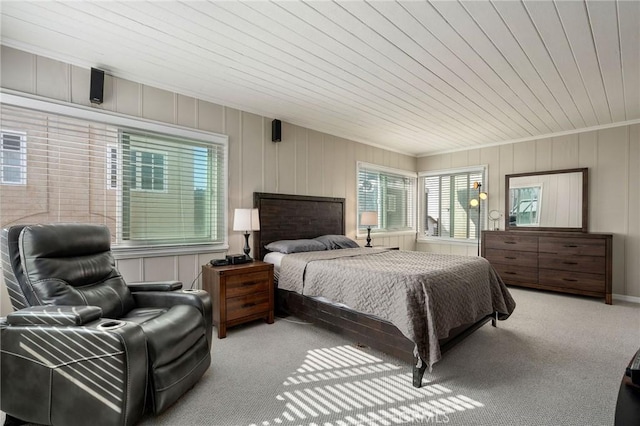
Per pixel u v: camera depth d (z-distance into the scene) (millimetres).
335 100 3404
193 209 3283
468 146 5500
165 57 2486
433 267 2506
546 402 1786
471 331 2529
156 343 1628
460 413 1692
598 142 4266
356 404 1776
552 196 4598
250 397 1836
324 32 2125
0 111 2281
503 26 2041
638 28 2037
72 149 2582
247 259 3207
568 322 3158
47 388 1513
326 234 4520
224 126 3488
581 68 2619
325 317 2723
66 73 2520
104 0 1793
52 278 1815
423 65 2588
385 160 5578
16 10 1889
